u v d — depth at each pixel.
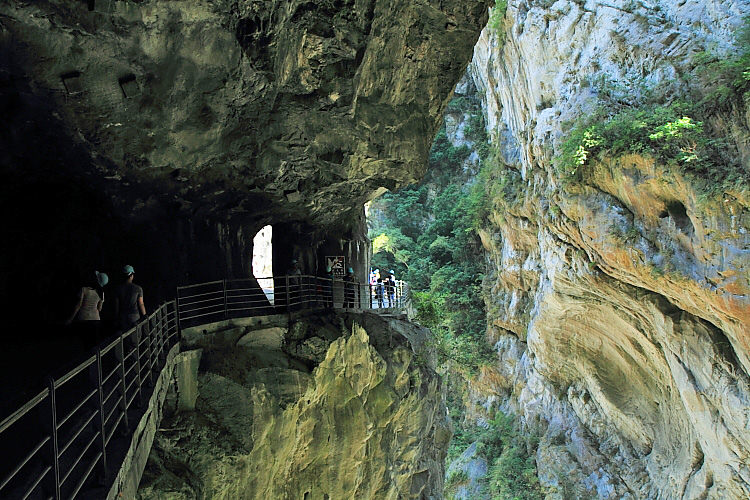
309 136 12.52
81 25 8.06
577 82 25.00
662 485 24.39
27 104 8.80
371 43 11.66
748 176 17.78
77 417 5.85
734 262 17.66
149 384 7.60
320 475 12.34
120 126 9.68
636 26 23.05
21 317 11.12
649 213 20.59
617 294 23.67
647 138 20.14
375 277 24.59
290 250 17.03
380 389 14.91
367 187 16.06
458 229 42.69
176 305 10.59
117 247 12.40
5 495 3.89
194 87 10.02
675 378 22.41
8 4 7.36
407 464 16.27
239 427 9.66
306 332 13.10
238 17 9.38
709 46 20.67
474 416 38.59
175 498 7.38
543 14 27.14
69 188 11.19
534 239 32.47
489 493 32.00
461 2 12.09
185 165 11.21
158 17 8.61
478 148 45.38
